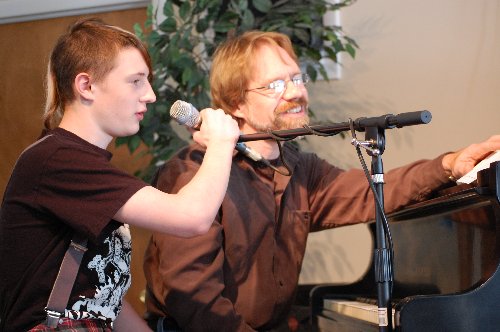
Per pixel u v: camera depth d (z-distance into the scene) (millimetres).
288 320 3062
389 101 4160
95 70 1852
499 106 4047
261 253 2475
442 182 2459
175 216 1774
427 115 1764
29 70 4582
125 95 1865
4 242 1794
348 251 4188
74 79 1859
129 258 1934
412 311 1725
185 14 3740
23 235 1776
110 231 1805
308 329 3051
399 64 4152
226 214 2418
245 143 2611
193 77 3619
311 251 4223
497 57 4047
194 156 2494
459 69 4090
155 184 2484
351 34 4195
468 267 1927
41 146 1794
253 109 2668
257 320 2443
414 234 2357
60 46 1905
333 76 4195
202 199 1826
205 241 2305
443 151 4105
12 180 1806
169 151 3713
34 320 1746
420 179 2508
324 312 2799
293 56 2777
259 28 3908
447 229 2072
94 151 1812
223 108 2756
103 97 1857
